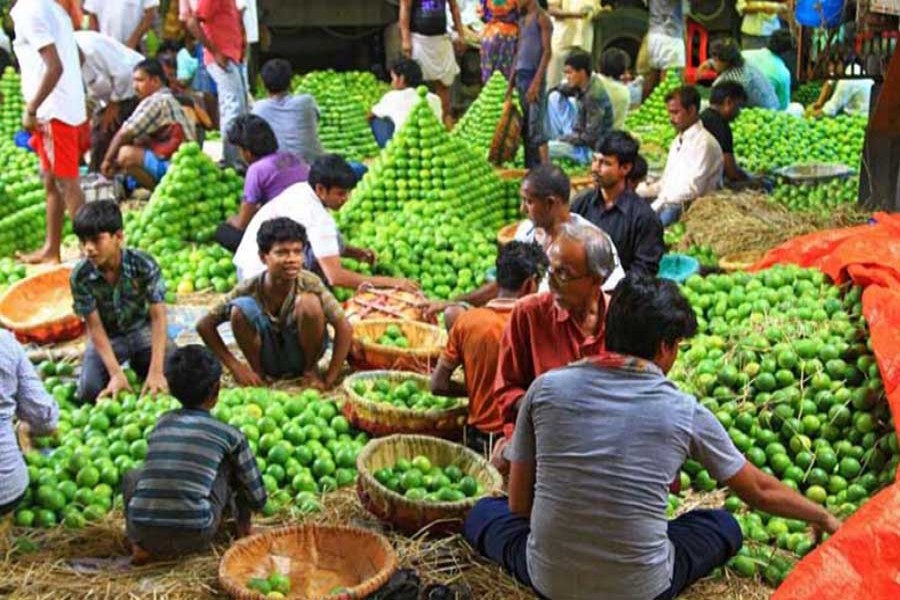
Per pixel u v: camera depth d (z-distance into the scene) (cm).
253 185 799
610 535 387
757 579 457
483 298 695
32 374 494
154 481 461
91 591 449
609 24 1560
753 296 637
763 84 1267
